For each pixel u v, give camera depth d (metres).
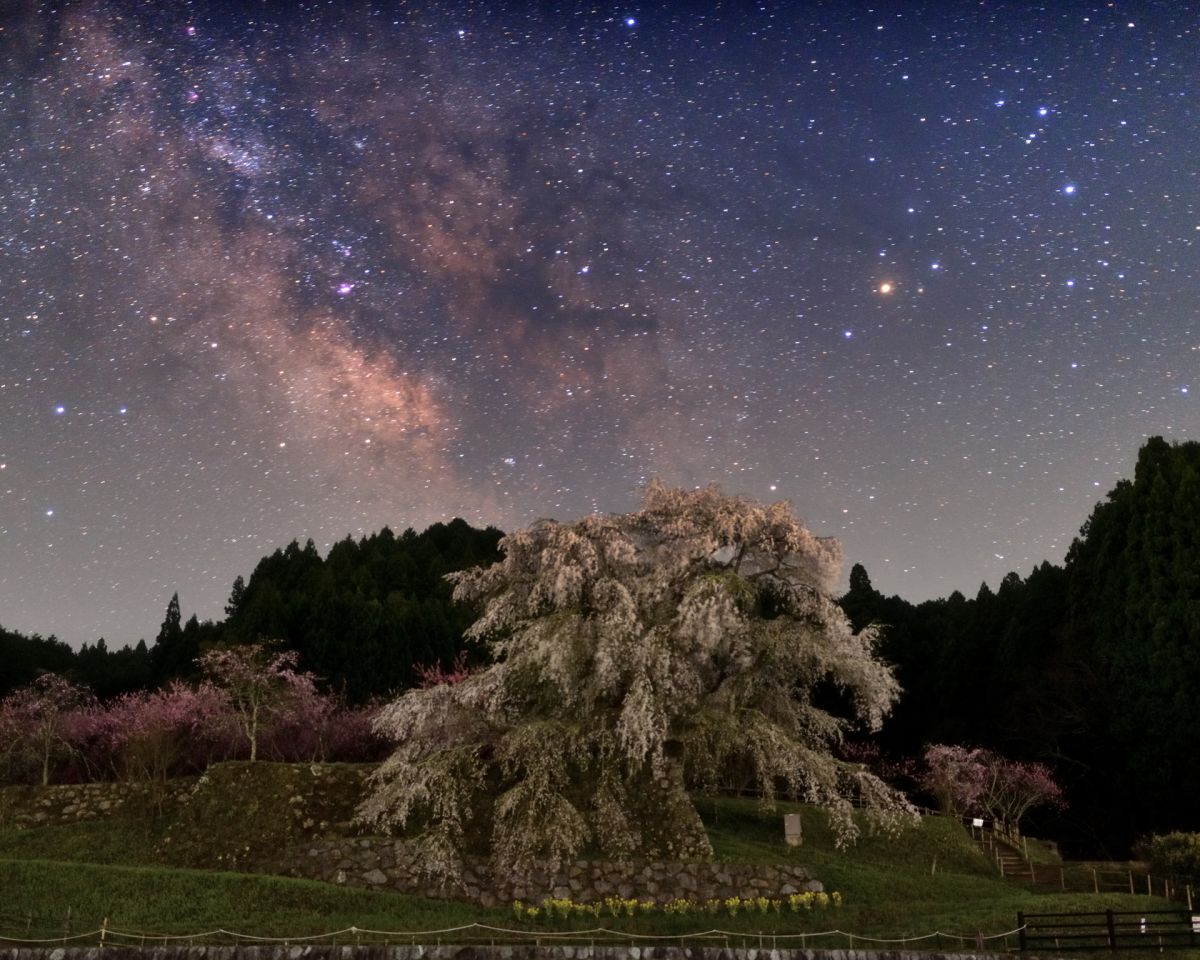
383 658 54.22
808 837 32.81
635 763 27.78
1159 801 41.28
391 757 28.50
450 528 94.25
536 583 28.94
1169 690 41.69
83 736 43.38
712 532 29.28
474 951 20.97
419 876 26.22
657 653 27.44
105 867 25.44
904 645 62.81
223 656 40.31
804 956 21.11
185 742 40.28
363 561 79.94
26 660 58.56
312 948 20.89
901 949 22.58
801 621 30.36
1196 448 49.47
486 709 29.08
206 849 29.05
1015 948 22.20
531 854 25.78
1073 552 53.47
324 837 28.66
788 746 27.89
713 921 24.45
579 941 22.84
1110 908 24.58
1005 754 50.69
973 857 33.09
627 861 26.14
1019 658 53.38
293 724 42.44
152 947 20.77
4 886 24.47
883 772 51.12
